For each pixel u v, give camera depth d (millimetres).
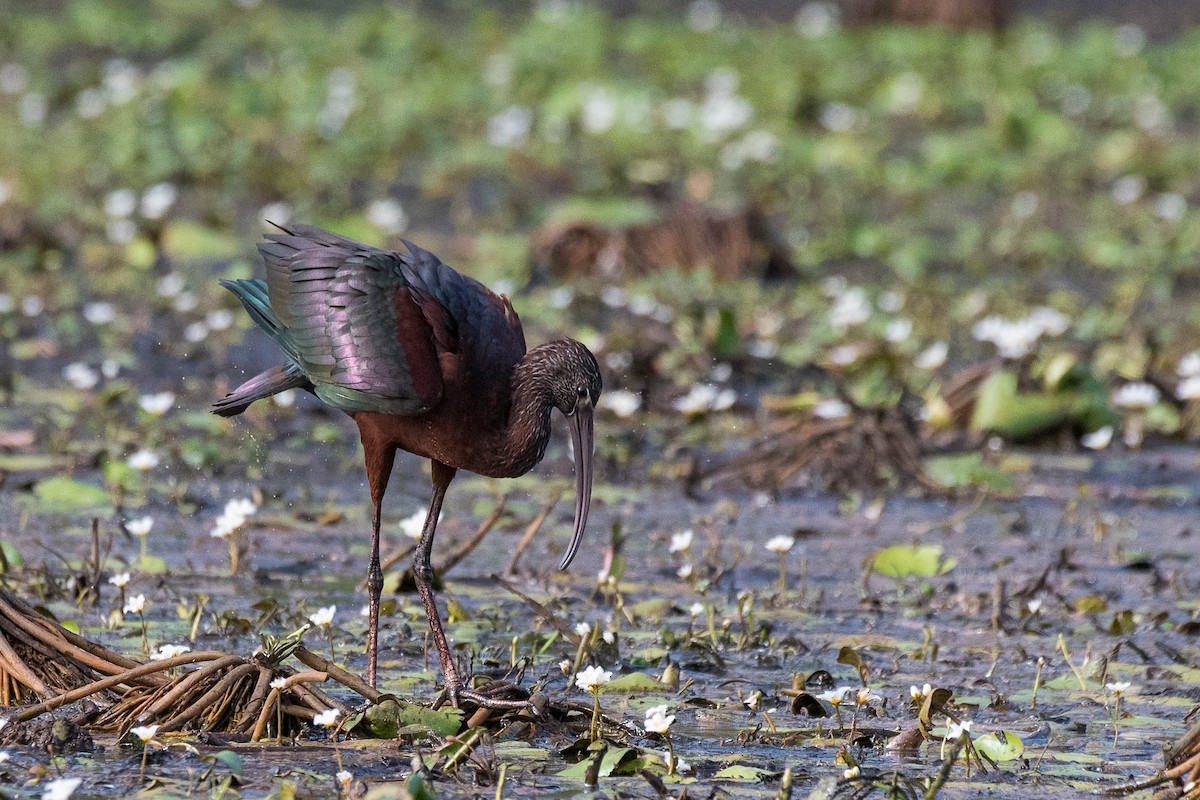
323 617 8148
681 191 22828
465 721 7535
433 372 7902
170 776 6789
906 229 21984
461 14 37781
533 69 30156
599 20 35094
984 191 24562
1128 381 15273
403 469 12750
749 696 8164
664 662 8734
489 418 8047
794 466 12797
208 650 8578
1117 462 13547
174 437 12930
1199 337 17156
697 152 24859
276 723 7273
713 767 7160
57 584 9430
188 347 15391
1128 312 18141
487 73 29328
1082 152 26609
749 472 12781
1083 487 12523
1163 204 23250
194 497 11633
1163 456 13758
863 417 13156
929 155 25547
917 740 7535
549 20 34812
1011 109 27547
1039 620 9570
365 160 23594
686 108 26000
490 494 12188
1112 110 30094
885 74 31328
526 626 9289
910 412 14438
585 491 8203
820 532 11477
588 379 8117
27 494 11461
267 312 8398
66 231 19094
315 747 7164
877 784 6914
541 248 19031
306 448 13070
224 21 34281
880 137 27234
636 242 18938
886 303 17750
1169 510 12312
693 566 10289
